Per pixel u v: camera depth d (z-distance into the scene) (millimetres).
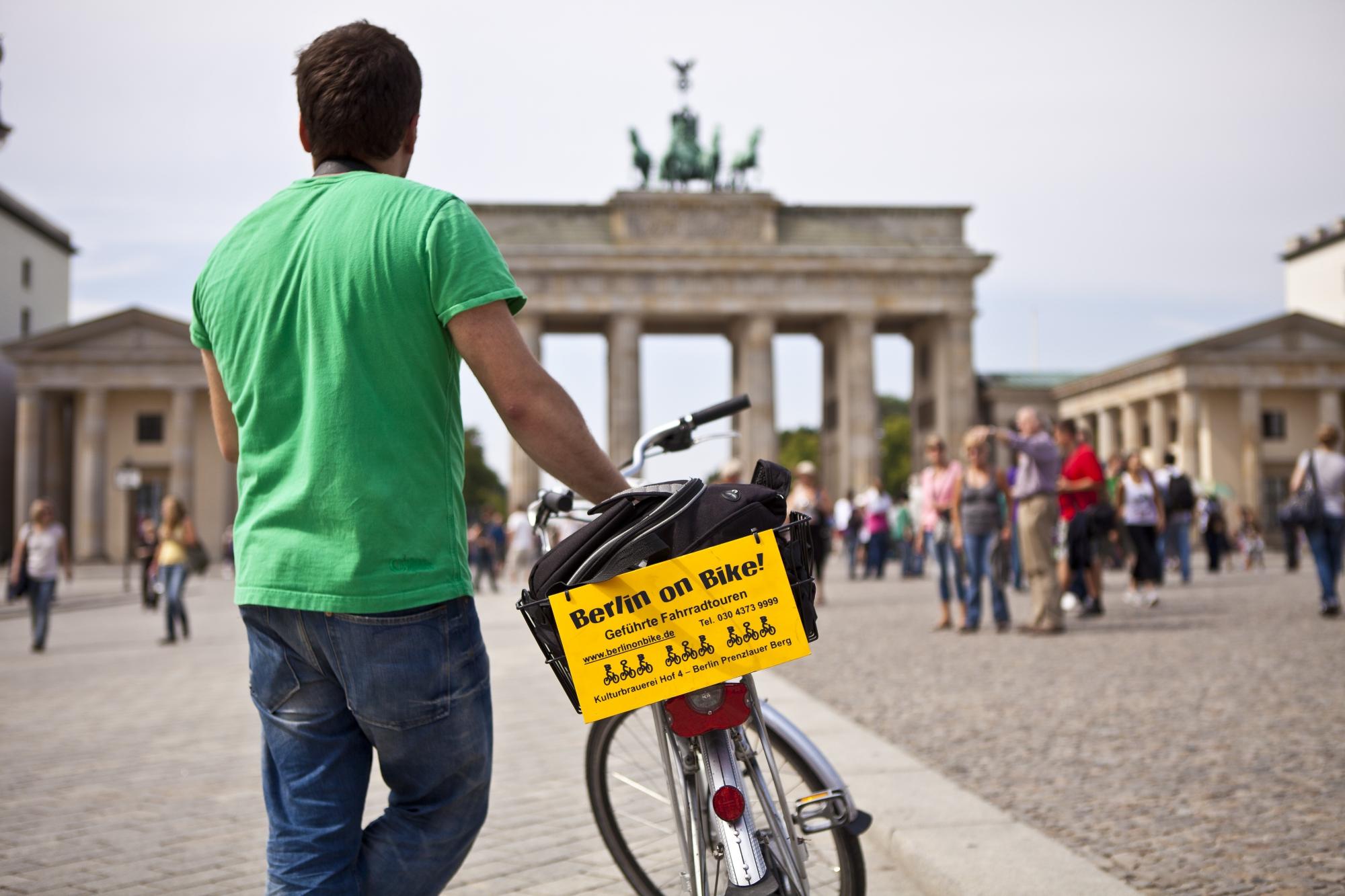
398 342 3389
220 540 80000
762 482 3740
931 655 15688
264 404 3498
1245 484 78500
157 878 6602
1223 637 16469
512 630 22078
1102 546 21188
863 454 79250
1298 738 9242
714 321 83312
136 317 78000
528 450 3443
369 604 3344
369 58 3736
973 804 7199
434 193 3504
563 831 7418
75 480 82812
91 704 13828
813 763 4527
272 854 3533
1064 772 8391
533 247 77562
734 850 3414
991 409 92312
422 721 3432
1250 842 6492
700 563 3414
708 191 79938
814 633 3525
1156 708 10828
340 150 3775
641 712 5277
